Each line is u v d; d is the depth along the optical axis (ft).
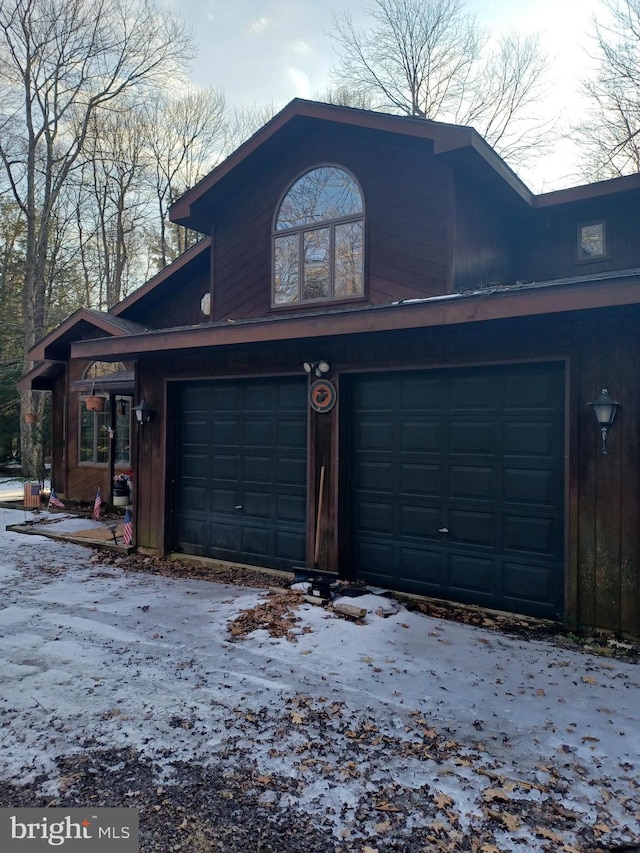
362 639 15.31
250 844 8.00
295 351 22.09
